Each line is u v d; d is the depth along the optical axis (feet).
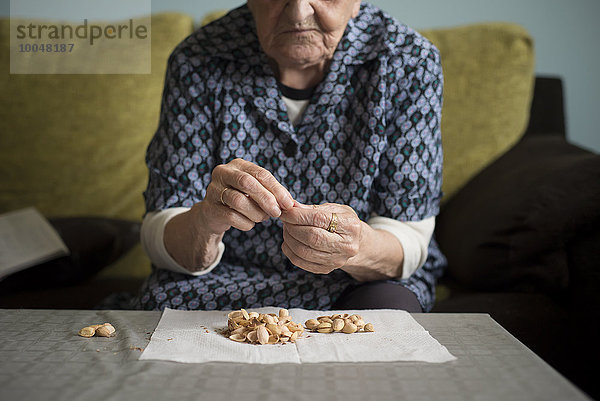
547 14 6.98
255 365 2.37
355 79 3.96
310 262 3.18
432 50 4.05
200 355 2.46
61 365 2.36
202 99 4.03
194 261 3.76
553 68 7.09
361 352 2.50
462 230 5.17
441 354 2.48
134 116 6.06
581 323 4.06
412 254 3.77
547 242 4.38
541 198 4.57
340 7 3.65
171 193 3.98
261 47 4.03
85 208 5.99
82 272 5.13
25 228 5.12
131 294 4.75
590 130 7.18
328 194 3.94
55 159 5.97
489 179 5.47
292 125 4.02
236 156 3.96
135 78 6.09
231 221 3.15
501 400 2.08
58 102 6.01
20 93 6.01
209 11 6.99
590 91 7.11
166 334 2.72
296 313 3.09
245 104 3.99
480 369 2.34
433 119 3.98
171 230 3.78
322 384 2.20
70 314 3.04
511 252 4.58
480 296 4.53
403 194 3.92
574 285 4.25
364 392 2.14
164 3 6.98
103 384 2.19
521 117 5.93
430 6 6.98
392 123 3.96
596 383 3.88
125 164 6.03
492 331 2.79
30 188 5.96
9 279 4.88
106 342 2.63
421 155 3.94
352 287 3.78
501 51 5.94
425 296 3.92
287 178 3.97
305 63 3.79
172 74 4.09
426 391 2.15
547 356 3.88
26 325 2.85
